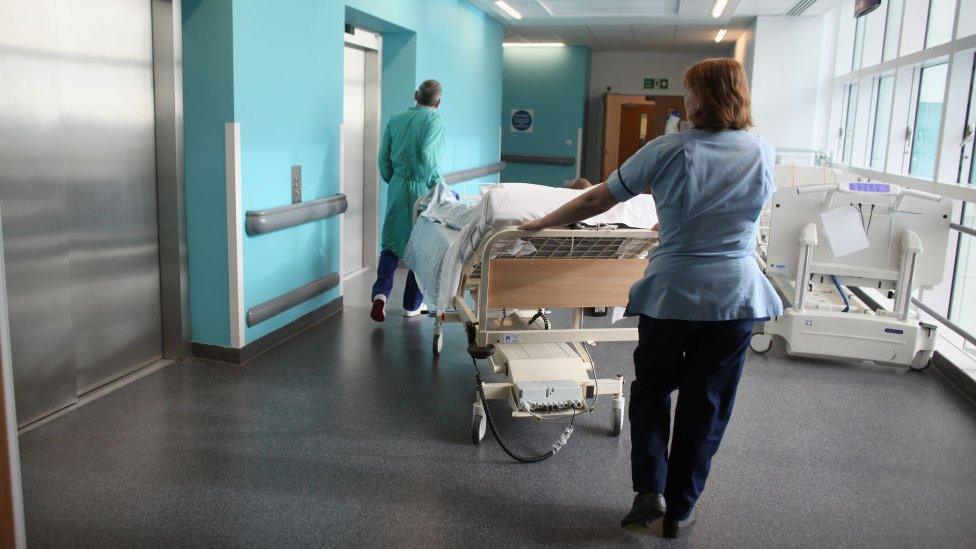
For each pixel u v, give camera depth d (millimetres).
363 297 5684
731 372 2314
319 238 4852
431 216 4113
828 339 4359
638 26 9680
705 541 2424
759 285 2289
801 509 2662
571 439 3211
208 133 3832
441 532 2434
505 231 2768
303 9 4398
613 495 2717
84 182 3396
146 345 3930
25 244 3076
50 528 2381
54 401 3303
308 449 3029
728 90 2225
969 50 4676
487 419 3350
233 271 3932
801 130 8492
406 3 6309
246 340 4078
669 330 2283
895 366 4418
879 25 7180
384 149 5016
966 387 3928
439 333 4246
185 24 3762
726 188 2199
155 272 3939
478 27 8547
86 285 3477
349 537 2387
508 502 2645
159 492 2637
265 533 2398
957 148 4898
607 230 2834
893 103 6156
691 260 2244
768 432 3369
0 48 2896
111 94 3512
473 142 8688
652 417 2379
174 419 3279
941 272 4297
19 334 3098
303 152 4531
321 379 3844
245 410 3406
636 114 13133
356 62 6402
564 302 3029
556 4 8258
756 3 7590
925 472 2994
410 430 3254
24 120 3025
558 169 12570
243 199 3930
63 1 3182
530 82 12422
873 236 4324
